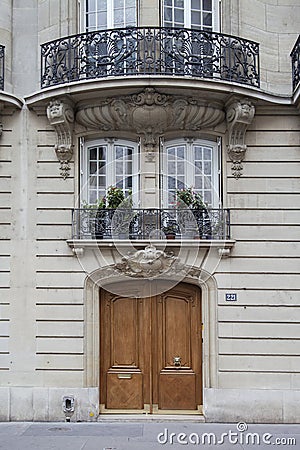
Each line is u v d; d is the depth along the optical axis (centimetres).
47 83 1129
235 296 1110
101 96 1088
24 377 1102
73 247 1103
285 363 1100
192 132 1140
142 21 1140
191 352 1148
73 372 1102
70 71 1088
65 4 1145
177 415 1118
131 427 1052
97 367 1116
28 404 1096
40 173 1130
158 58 1091
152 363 1145
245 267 1115
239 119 1093
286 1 1170
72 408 1091
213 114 1111
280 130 1138
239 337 1104
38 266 1116
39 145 1134
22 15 1162
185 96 1084
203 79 1050
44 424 1074
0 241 1120
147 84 1045
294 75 1126
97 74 1084
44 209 1125
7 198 1127
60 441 958
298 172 1133
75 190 1129
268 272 1115
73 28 1145
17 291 1114
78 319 1108
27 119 1134
